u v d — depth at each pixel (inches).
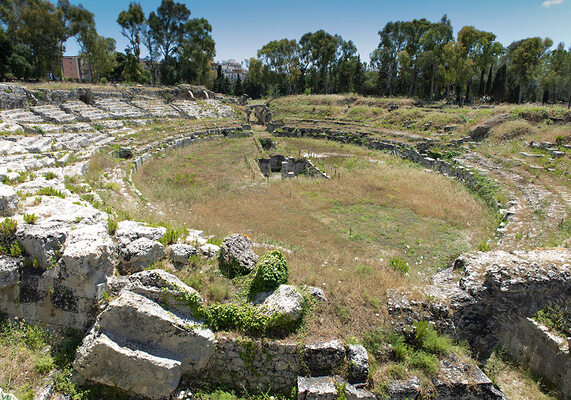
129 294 253.3
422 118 1503.4
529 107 1290.6
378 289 329.1
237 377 261.6
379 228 600.4
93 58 2164.1
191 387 256.4
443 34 2288.4
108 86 1781.5
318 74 3036.4
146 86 2071.9
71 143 839.7
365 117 1785.2
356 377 252.7
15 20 1769.2
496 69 2842.0
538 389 335.6
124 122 1285.7
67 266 258.8
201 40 2566.4
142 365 241.4
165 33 2465.6
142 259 298.2
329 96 2273.6
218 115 1916.8
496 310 333.4
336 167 991.0
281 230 571.2
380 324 291.0
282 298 277.4
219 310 269.4
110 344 239.5
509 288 324.8
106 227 320.5
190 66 2583.7
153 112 1566.2
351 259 456.4
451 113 1481.3
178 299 263.6
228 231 512.7
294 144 1402.6
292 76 2940.5
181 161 1032.2
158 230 339.3
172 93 1984.5
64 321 272.5
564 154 893.8
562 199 649.6
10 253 276.2
